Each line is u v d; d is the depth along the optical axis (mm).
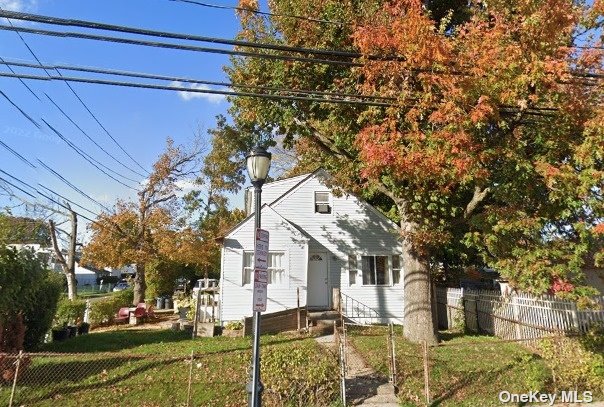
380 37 9852
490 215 10242
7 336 10250
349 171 14984
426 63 9266
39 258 11414
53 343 15438
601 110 8648
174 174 30312
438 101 10000
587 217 9531
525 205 10281
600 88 9250
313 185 21594
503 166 10078
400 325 20016
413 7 9852
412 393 9461
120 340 16344
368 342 13945
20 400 8789
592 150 8398
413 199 13445
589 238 9086
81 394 9141
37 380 9859
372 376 10453
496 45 8812
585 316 10867
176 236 29391
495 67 8648
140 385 9555
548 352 10094
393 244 21172
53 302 14516
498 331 15344
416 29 9203
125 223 29203
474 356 11852
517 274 9508
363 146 10797
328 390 9133
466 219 13219
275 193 24766
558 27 8578
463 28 9727
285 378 9172
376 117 11742
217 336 16672
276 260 19516
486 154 9523
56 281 15008
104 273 84812
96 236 28562
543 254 9102
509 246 10055
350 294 20500
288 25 13531
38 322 13500
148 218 29078
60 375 10219
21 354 8695
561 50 8820
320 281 20625
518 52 8531
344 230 21188
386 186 14992
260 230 7852
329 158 16984
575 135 9461
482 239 11203
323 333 16562
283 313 17219
